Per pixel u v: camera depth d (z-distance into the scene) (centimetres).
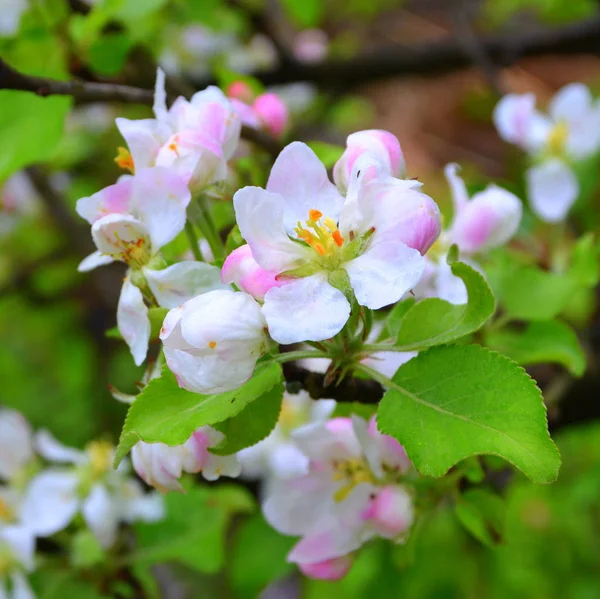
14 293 90
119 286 91
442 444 35
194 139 38
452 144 146
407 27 160
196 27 89
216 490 51
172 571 67
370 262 36
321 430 40
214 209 43
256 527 52
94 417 104
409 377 36
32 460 53
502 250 48
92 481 50
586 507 79
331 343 37
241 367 35
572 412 51
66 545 51
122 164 41
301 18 81
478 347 36
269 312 35
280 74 85
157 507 51
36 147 48
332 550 40
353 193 36
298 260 36
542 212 61
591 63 150
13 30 54
